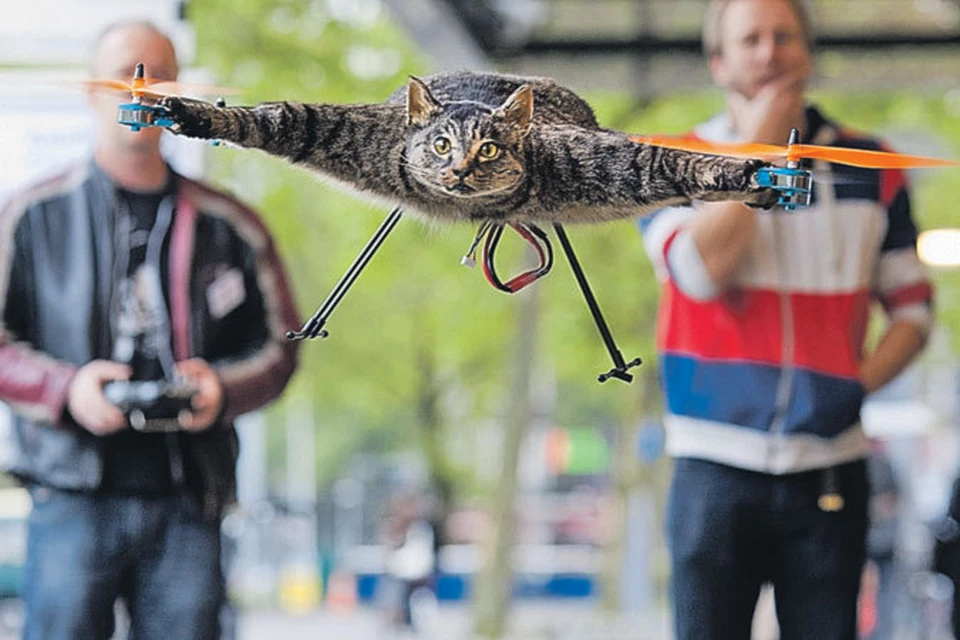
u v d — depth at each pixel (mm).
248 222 10906
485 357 65125
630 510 50656
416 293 59656
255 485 54344
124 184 10562
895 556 26188
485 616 40281
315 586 67000
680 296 10312
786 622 10266
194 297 10562
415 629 45156
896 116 37375
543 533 83188
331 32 32719
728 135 10688
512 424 39594
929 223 44500
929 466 52781
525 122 5855
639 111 33438
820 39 21109
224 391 10266
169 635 10172
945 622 23688
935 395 57781
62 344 10383
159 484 10164
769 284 10156
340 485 89938
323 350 66312
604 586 50531
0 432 12344
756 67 10477
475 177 5785
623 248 44750
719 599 10086
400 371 67562
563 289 45750
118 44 10328
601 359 47844
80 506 10086
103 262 10438
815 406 9977
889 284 10820
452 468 73625
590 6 20219
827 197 10289
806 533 10078
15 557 38969
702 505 10062
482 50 20844
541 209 6121
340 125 5965
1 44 13859
